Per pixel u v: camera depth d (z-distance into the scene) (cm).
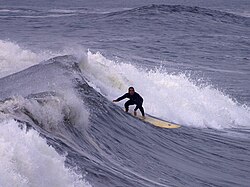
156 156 4628
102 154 3878
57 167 2445
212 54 14862
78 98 4369
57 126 3697
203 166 4706
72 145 3575
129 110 6125
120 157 4100
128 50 14475
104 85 6438
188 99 7494
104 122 4891
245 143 5994
